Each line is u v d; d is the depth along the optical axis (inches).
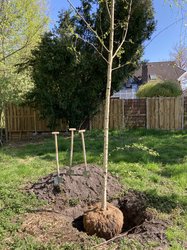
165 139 361.4
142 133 416.8
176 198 160.6
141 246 107.5
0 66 518.0
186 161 247.8
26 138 463.8
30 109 490.6
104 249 105.3
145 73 1111.0
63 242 110.5
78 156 270.8
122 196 161.0
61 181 159.6
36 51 404.2
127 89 1069.8
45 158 275.3
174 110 465.7
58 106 413.1
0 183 192.1
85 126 466.3
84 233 120.2
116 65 397.7
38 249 105.3
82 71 401.1
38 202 148.6
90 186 163.8
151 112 472.7
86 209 147.8
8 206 142.7
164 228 122.9
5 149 349.4
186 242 113.7
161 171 219.3
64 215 139.2
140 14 387.9
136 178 198.4
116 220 126.6
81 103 421.1
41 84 404.8
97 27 376.2
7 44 505.7
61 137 412.5
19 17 457.4
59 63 389.7
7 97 447.2
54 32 395.2
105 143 131.0
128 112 475.5
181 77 1139.3
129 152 275.7
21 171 224.2
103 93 441.4
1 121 504.7
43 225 123.6
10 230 120.0
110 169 217.2
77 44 394.0
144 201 151.6
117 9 371.2
